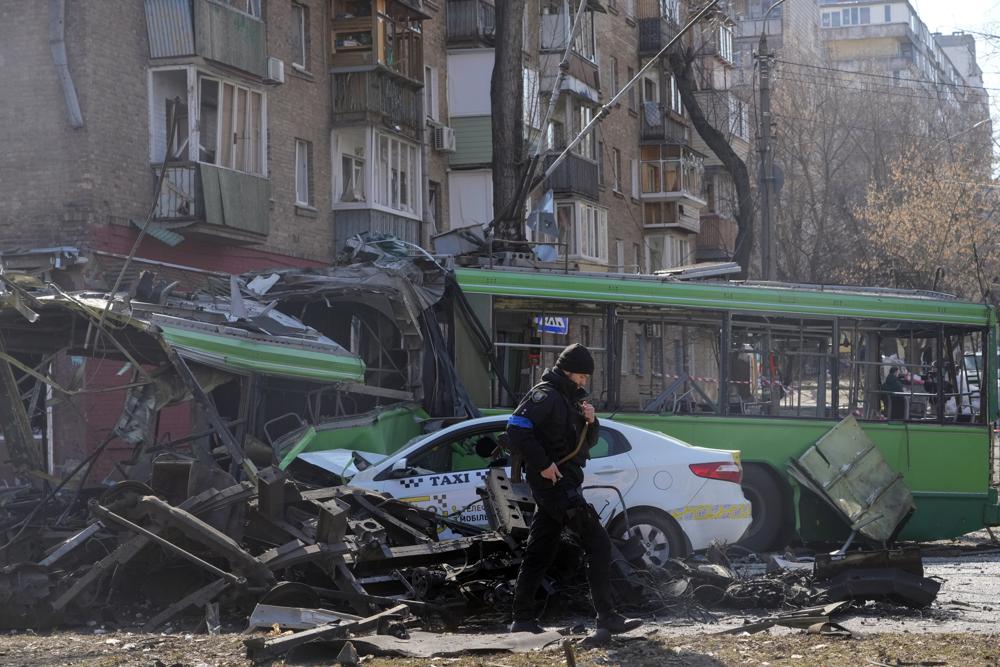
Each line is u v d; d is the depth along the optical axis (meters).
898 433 18.23
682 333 17.45
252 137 26.89
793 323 17.91
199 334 12.98
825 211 54.81
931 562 16.50
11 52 23.27
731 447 17.34
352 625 8.66
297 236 29.55
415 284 16.58
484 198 37.34
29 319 12.81
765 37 31.53
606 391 17.00
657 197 51.22
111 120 23.53
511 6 25.72
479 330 16.62
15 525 12.05
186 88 25.06
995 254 50.59
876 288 19.02
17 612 9.79
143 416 12.97
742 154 56.34
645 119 50.97
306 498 10.67
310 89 30.30
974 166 54.84
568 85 41.09
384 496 11.19
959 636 8.97
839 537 17.33
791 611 10.49
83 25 22.98
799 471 17.22
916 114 62.34
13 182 23.19
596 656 8.05
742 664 7.83
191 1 24.62
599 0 45.03
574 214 41.69
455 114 37.53
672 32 51.72
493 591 9.99
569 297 17.00
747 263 38.47
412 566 10.18
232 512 10.12
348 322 16.97
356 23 31.08
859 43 124.88
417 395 16.25
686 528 12.57
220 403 14.60
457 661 7.84
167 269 16.70
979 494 18.47
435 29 36.84
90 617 10.02
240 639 8.80
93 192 22.95
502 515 10.39
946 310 18.64
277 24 28.92
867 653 8.20
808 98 58.00
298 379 14.01
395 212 32.25
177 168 24.61
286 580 9.98
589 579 8.65
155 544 10.09
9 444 14.09
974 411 18.67
